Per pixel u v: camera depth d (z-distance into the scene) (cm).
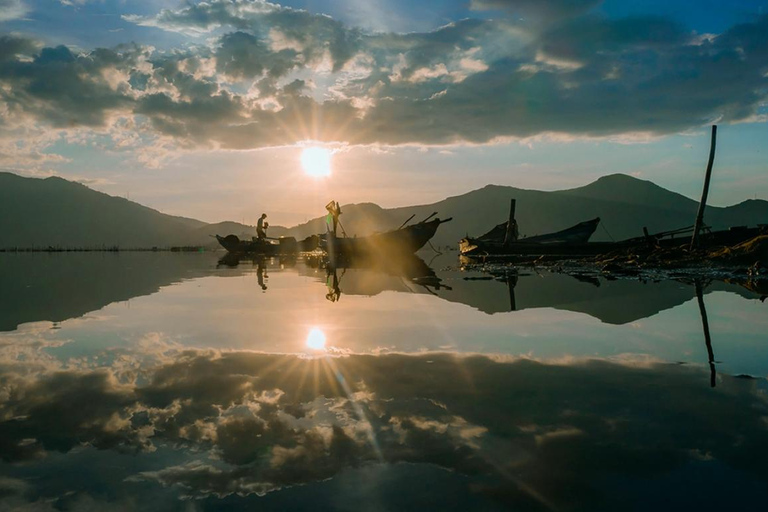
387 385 446
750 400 394
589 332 710
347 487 261
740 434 323
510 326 761
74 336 685
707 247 2562
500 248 3959
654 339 657
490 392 422
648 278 1705
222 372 493
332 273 2195
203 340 655
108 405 393
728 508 237
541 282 1576
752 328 735
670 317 843
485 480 267
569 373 484
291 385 447
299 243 7325
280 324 787
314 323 794
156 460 296
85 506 244
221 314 899
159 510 241
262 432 338
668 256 2458
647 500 245
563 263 2816
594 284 1481
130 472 280
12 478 274
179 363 529
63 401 403
